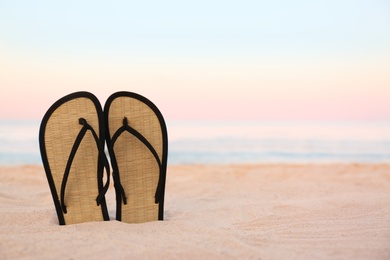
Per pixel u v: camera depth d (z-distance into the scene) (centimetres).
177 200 119
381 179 166
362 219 92
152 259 65
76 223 86
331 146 372
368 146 371
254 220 91
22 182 148
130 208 89
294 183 156
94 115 88
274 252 69
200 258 65
